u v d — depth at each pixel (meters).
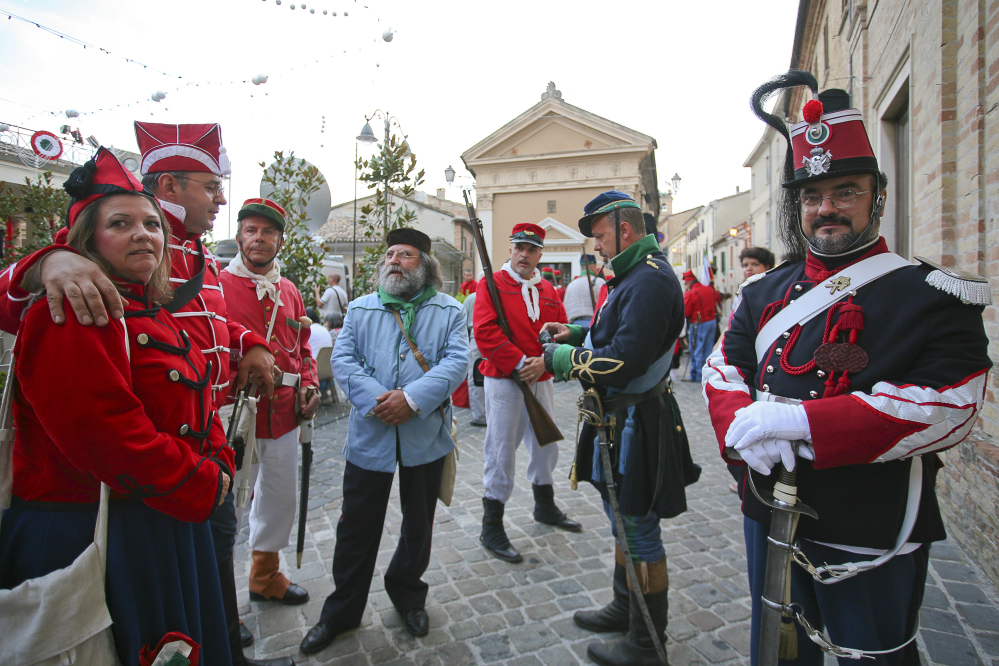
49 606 1.06
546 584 2.57
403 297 2.36
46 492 1.14
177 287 1.55
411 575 2.24
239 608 2.39
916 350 1.16
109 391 1.06
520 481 4.00
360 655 2.07
